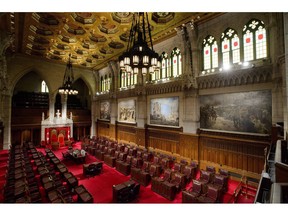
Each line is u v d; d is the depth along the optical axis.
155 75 16.59
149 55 6.44
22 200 6.68
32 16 11.61
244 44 10.78
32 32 13.90
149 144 16.72
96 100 25.47
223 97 11.43
